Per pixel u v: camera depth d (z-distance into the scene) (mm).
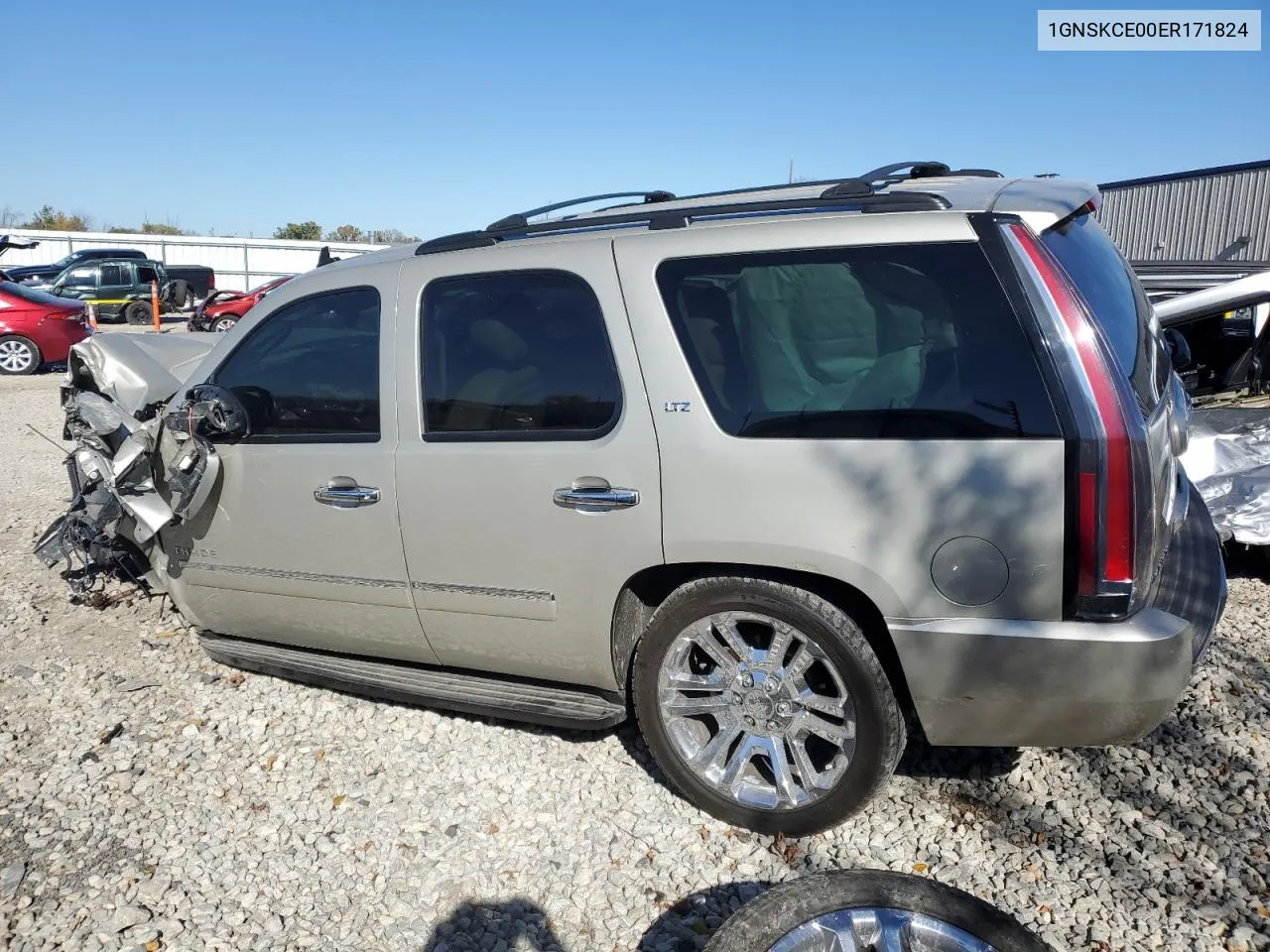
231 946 2650
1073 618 2520
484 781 3375
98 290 25453
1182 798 3100
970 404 2572
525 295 3184
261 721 3855
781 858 2908
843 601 2850
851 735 2812
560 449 3062
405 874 2924
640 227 3135
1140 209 19016
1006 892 2703
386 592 3504
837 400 2723
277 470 3641
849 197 2879
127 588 5320
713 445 2826
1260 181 16625
